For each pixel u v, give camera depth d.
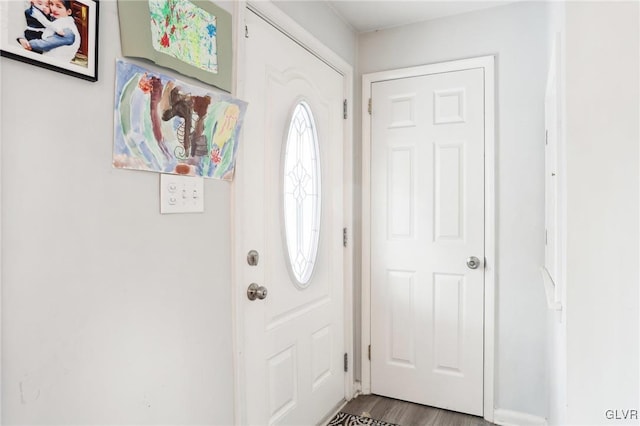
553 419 1.71
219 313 1.41
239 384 1.49
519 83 2.18
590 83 1.13
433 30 2.39
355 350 2.58
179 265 1.24
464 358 2.30
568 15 1.15
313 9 2.06
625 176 1.11
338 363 2.37
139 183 1.10
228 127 1.41
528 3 2.16
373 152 2.54
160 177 1.17
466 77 2.29
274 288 1.77
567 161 1.15
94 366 0.98
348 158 2.46
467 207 2.29
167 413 1.19
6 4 0.79
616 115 1.11
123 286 1.05
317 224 2.10
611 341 1.12
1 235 0.79
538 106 2.13
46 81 0.87
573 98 1.15
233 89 1.47
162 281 1.18
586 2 1.13
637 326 1.10
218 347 1.40
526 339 2.16
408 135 2.44
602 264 1.12
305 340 2.02
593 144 1.13
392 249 2.49
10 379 0.81
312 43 2.03
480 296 2.26
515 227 2.19
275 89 1.77
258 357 1.66
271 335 1.74
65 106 0.91
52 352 0.89
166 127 1.17
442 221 2.36
